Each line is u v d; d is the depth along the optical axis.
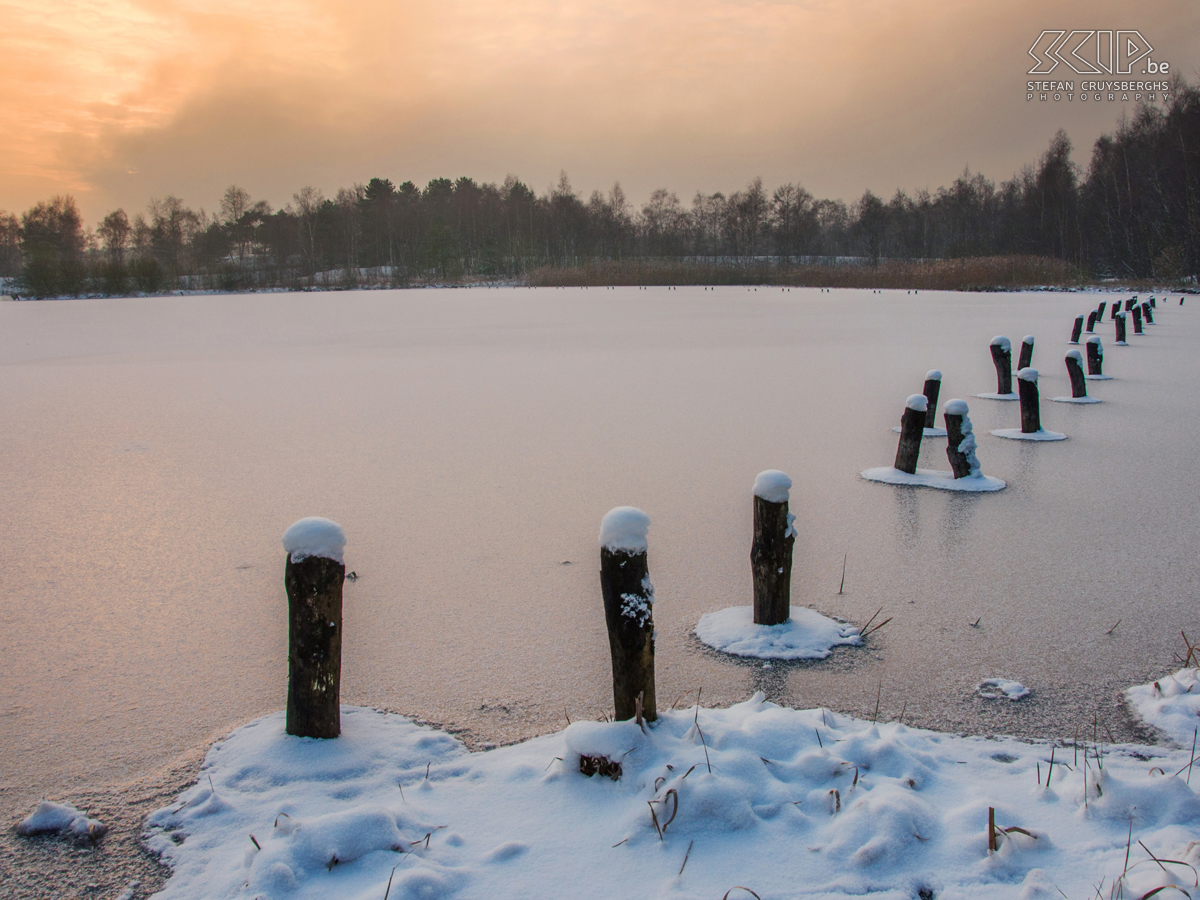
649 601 3.29
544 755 3.26
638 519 3.27
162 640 4.78
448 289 75.88
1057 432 10.52
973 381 14.94
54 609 5.24
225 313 41.69
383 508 7.30
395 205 111.81
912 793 2.79
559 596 5.31
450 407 12.52
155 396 13.95
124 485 8.19
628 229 111.81
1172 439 9.97
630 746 3.01
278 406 12.78
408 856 2.60
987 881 2.44
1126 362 17.58
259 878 2.47
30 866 2.72
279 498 7.67
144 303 57.22
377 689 4.11
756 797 2.81
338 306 46.16
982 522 6.78
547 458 9.13
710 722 3.32
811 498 7.53
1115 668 4.26
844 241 123.50
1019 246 87.00
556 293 56.94
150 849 2.78
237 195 113.19
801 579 5.57
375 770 3.22
